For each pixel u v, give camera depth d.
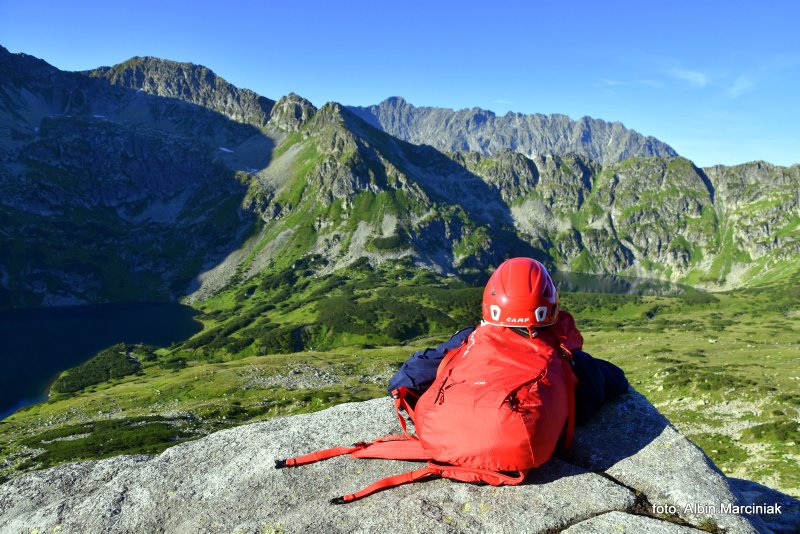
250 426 2.10
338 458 1.78
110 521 1.63
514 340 1.55
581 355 1.80
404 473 1.60
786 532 1.63
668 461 1.61
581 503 1.44
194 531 1.55
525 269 1.58
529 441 1.38
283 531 1.40
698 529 1.35
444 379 1.55
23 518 1.70
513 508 1.42
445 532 1.35
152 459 2.02
